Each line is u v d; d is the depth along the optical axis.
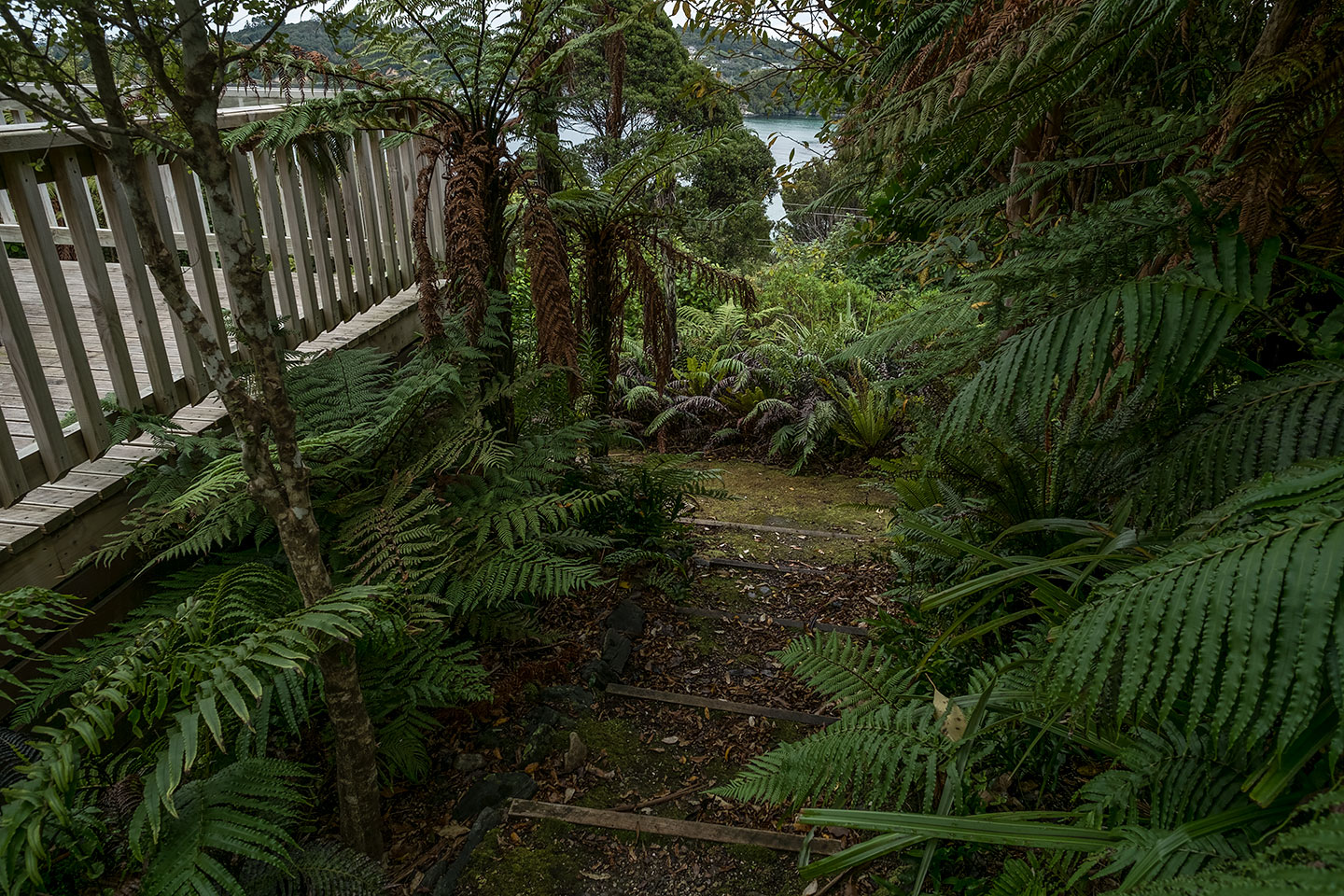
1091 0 1.86
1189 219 1.74
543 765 2.49
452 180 2.83
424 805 2.35
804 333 7.38
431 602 2.67
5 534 2.19
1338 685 0.94
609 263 3.82
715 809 2.32
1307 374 1.62
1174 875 1.22
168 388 2.81
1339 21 1.62
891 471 3.64
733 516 4.79
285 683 2.11
